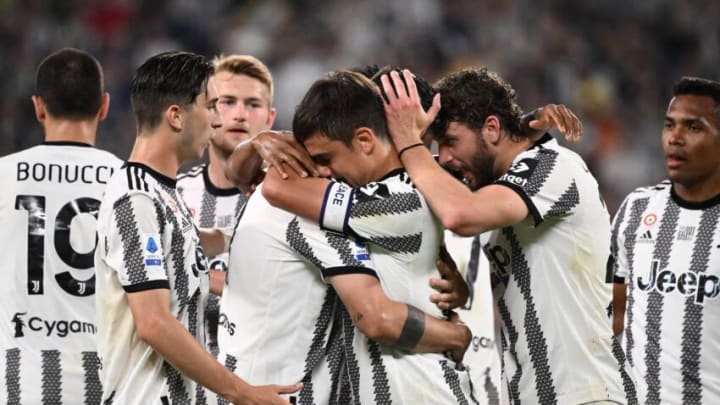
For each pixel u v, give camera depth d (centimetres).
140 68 1352
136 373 1301
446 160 1407
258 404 1283
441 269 1352
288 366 1332
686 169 1633
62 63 1549
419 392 1305
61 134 1555
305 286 1327
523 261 1381
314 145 1320
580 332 1369
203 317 1380
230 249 1381
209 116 1378
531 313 1377
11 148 4850
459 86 1393
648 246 1689
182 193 1880
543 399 1375
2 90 5138
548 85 5531
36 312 1510
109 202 1304
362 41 5600
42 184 1531
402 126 1330
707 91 1630
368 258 1300
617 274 1739
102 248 1305
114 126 4891
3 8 5444
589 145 5203
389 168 1336
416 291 1321
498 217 1304
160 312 1259
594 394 1357
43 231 1521
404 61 5562
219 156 1862
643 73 5734
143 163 1329
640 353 1664
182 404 1319
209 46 5631
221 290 1695
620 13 5888
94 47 5466
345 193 1294
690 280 1633
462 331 1326
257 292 1338
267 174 1338
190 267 1341
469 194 1298
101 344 1327
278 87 5397
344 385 1363
